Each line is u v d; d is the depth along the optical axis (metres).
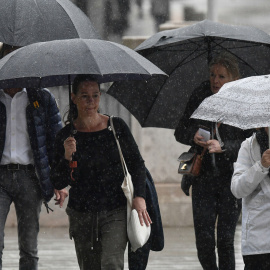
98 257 16.81
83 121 16.42
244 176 15.08
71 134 16.41
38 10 18.55
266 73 20.72
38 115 18.11
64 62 15.53
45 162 18.12
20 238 18.31
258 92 14.42
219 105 14.57
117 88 20.45
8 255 26.34
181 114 21.02
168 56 20.77
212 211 18.83
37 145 18.05
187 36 19.66
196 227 19.00
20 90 18.25
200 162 18.80
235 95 14.59
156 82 20.66
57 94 33.25
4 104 18.14
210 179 18.77
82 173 16.31
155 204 16.92
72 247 28.31
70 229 16.78
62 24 18.47
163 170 34.50
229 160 18.59
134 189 16.33
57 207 33.94
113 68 15.55
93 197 16.31
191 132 19.38
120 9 66.50
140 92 20.59
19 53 15.99
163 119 21.06
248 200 15.34
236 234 30.73
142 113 20.91
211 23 20.03
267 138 15.34
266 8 72.25
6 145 18.09
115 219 16.23
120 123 16.52
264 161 14.87
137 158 16.56
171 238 30.73
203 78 20.84
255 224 15.12
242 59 20.66
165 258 26.09
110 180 16.30
